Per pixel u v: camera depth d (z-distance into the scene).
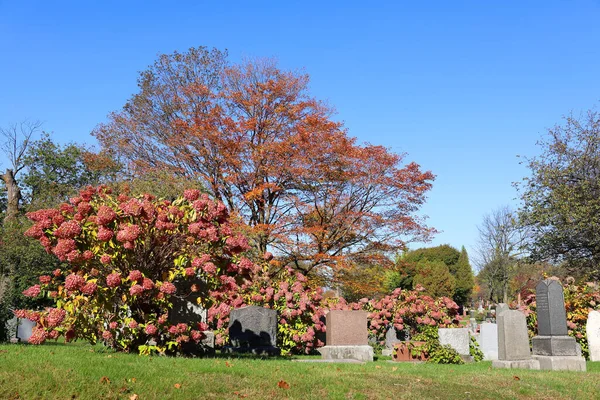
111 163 31.33
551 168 25.70
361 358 15.95
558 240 25.12
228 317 17.25
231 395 8.14
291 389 8.72
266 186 26.83
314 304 19.81
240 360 11.30
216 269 10.90
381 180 26.52
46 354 9.55
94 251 10.23
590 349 18.69
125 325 10.49
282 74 30.84
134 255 10.46
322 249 26.97
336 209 27.48
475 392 9.96
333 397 8.59
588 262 25.38
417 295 23.97
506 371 13.23
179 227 10.89
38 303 24.84
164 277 10.77
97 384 7.53
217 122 29.05
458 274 73.31
